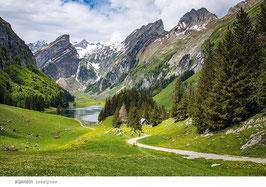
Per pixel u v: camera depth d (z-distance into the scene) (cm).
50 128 8225
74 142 5397
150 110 12606
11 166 1777
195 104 5016
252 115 3466
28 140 5534
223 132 3656
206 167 2217
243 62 3791
